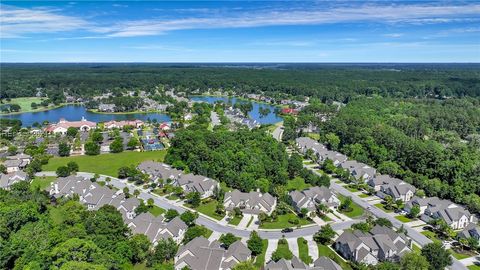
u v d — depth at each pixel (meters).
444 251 93.06
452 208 123.19
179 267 91.69
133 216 122.38
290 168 161.38
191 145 174.50
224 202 132.25
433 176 159.62
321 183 150.50
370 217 118.25
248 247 98.94
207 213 127.12
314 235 110.75
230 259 92.38
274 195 139.62
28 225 101.31
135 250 94.44
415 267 86.50
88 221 100.88
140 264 94.38
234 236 104.31
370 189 147.50
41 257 82.06
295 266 87.75
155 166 166.25
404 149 175.88
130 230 105.06
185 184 146.12
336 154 188.25
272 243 106.50
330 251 102.81
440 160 160.50
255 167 153.62
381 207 134.50
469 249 105.62
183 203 135.12
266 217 120.94
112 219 100.19
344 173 160.62
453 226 119.00
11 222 99.56
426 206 128.88
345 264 96.88
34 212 107.12
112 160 188.50
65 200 130.25
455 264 97.88
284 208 127.81
